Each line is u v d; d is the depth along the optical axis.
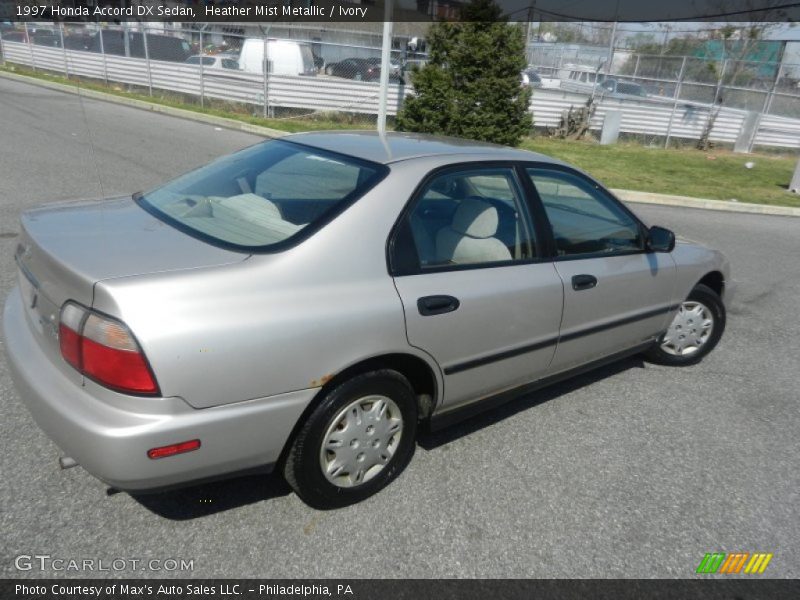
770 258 8.41
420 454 3.33
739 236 9.62
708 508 3.12
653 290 4.09
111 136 12.30
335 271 2.58
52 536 2.53
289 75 16.36
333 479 2.77
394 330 2.70
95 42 20.33
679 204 11.91
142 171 9.44
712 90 22.27
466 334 3.01
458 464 3.27
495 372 3.27
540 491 3.12
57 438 2.30
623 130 19.84
